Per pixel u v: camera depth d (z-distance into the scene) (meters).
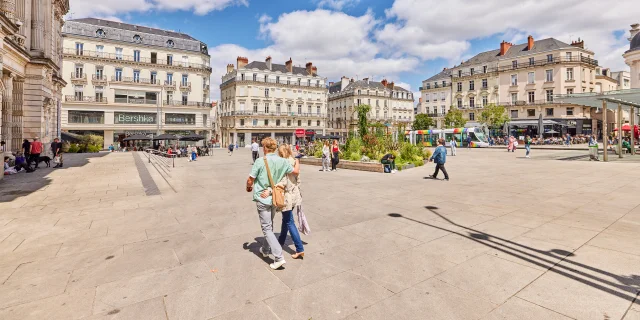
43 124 18.97
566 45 46.91
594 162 15.37
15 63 16.42
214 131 73.81
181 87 49.56
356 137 19.69
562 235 4.56
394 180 10.87
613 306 2.69
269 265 3.73
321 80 67.31
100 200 7.63
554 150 27.62
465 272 3.45
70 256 4.06
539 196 7.46
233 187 9.74
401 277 3.37
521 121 47.38
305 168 15.76
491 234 4.71
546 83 47.19
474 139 37.25
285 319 2.62
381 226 5.29
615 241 4.24
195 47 51.28
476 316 2.62
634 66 27.48
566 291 2.97
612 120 47.94
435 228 5.10
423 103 67.31
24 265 3.77
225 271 3.58
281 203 3.57
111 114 44.56
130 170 13.74
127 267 3.70
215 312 2.73
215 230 5.18
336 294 3.03
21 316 2.67
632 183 8.97
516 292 2.99
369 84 73.56
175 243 4.55
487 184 9.45
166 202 7.43
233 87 60.44
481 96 55.81
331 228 5.22
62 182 10.39
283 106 62.66
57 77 22.95
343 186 9.67
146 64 46.62
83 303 2.89
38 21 18.34
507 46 53.78
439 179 10.86
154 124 47.59
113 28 45.12
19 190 8.93
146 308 2.80
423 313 2.68
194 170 15.14
